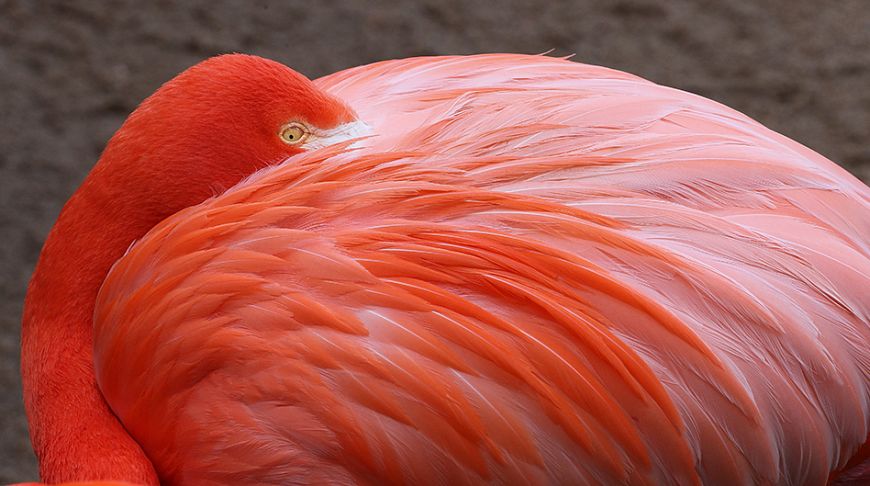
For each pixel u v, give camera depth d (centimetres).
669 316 265
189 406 267
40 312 272
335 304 265
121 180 270
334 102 272
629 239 266
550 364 264
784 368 266
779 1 376
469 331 264
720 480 267
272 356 265
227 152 270
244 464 266
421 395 264
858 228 270
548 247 265
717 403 265
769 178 270
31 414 272
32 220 318
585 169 269
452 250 266
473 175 269
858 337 267
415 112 274
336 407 265
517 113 272
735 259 267
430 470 265
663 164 269
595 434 265
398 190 267
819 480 268
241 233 267
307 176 268
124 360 269
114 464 269
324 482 266
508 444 265
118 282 269
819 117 330
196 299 266
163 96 270
